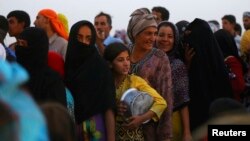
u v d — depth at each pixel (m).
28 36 4.85
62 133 2.65
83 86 5.08
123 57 5.20
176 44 5.86
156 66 5.46
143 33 5.47
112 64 5.21
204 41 5.99
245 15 9.45
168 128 5.33
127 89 5.21
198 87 5.87
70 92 5.15
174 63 5.75
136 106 5.04
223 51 7.16
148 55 5.50
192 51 5.94
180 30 6.80
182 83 5.69
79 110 5.08
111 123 5.03
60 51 6.31
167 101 5.39
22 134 2.19
